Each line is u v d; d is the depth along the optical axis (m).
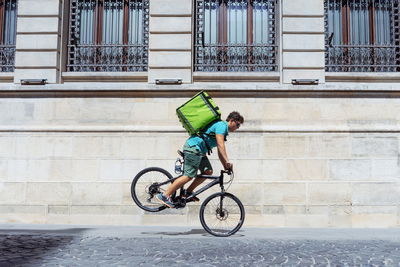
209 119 6.93
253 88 9.38
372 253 5.95
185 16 9.77
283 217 9.00
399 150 9.21
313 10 9.70
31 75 9.70
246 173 9.15
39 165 9.28
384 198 9.06
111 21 10.30
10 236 7.21
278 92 9.42
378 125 9.28
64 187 9.17
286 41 9.62
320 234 7.69
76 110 9.51
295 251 6.05
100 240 6.86
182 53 9.67
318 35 9.65
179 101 9.45
